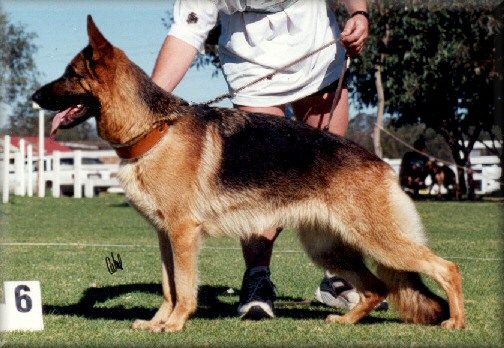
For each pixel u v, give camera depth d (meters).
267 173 4.79
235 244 11.51
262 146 4.82
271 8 5.57
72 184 30.72
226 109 4.93
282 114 5.73
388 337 4.55
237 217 4.77
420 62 23.66
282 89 5.62
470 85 25.06
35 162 30.77
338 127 5.77
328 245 5.21
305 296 6.46
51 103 4.62
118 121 4.57
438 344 4.33
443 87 24.89
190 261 4.66
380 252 4.83
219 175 4.71
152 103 4.62
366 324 5.07
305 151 4.83
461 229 13.91
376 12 22.94
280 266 8.49
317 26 5.71
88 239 12.01
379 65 23.81
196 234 4.68
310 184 4.80
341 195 4.79
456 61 23.98
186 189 4.61
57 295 6.34
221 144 4.77
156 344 4.28
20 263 8.70
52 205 21.98
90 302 6.00
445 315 4.97
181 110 4.72
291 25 5.61
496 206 21.20
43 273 7.81
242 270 8.20
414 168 23.73
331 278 5.82
